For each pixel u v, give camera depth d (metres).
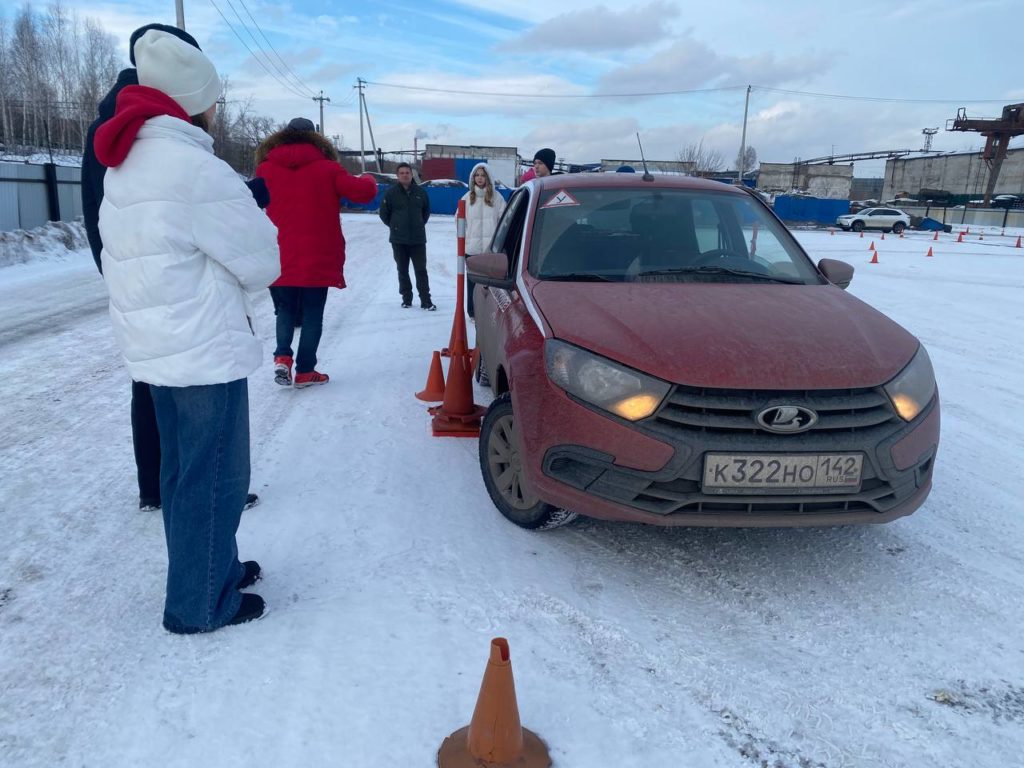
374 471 4.08
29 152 43.66
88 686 2.31
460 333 4.88
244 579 2.87
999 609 2.85
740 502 2.73
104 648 2.50
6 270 13.52
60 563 3.06
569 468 2.94
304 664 2.42
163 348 2.36
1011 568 3.16
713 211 4.27
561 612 2.76
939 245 28.72
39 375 6.15
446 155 64.06
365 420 4.98
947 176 72.94
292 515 3.51
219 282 2.42
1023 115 51.59
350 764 2.00
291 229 5.40
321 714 2.19
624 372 2.81
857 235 36.34
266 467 4.11
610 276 3.76
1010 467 4.37
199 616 2.54
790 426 2.71
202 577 2.53
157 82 2.40
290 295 5.61
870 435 2.78
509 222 4.91
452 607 2.77
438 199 46.69
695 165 59.97
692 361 2.78
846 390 2.79
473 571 3.03
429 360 6.73
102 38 54.88
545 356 3.07
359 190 5.53
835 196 67.56
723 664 2.48
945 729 2.21
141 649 2.50
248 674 2.37
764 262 4.00
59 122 53.16
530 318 3.41
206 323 2.39
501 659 1.96
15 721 2.15
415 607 2.76
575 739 2.13
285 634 2.58
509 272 4.20
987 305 10.94
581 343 2.99
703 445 2.69
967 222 52.38
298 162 5.31
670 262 3.89
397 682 2.34
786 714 2.26
